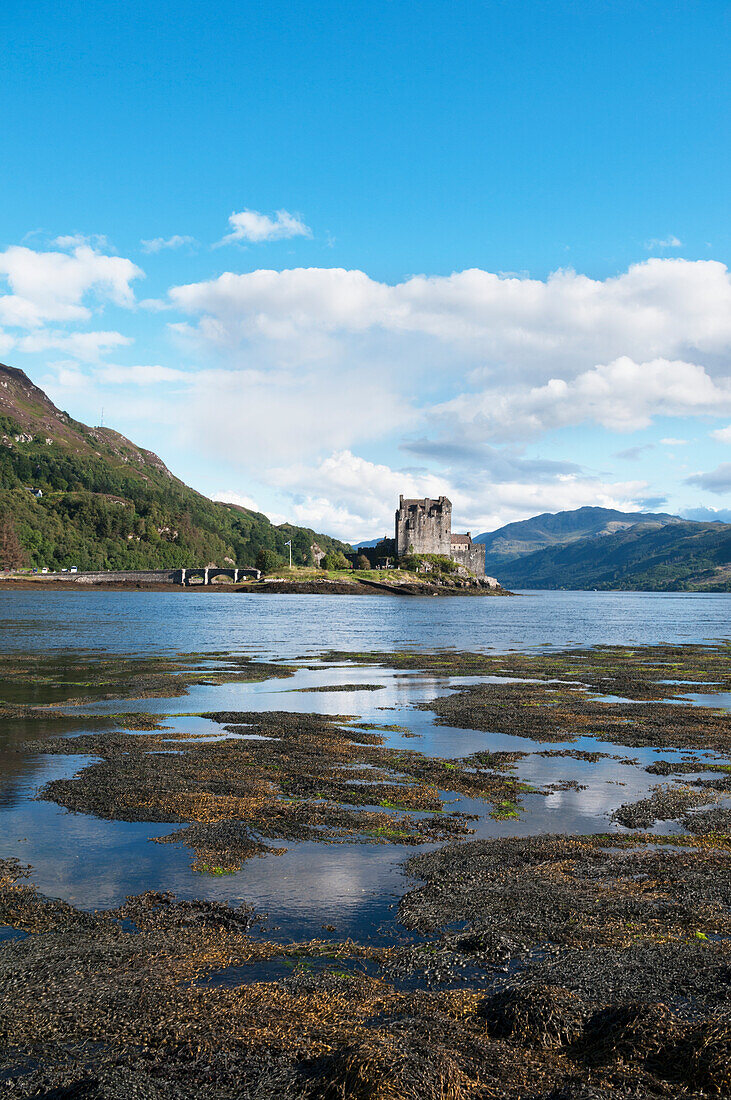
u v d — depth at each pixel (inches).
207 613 4237.2
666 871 512.1
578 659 2084.2
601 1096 263.9
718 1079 269.0
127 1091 270.4
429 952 389.7
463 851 551.2
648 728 1069.1
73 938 404.2
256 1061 291.1
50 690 1323.8
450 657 2089.1
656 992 341.7
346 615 4446.4
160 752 862.5
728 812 663.1
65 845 556.4
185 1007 329.7
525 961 384.8
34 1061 296.0
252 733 986.7
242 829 597.3
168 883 487.2
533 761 860.0
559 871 510.9
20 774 757.3
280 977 363.3
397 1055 277.9
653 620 4677.7
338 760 841.5
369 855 546.6
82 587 7741.1
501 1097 269.0
